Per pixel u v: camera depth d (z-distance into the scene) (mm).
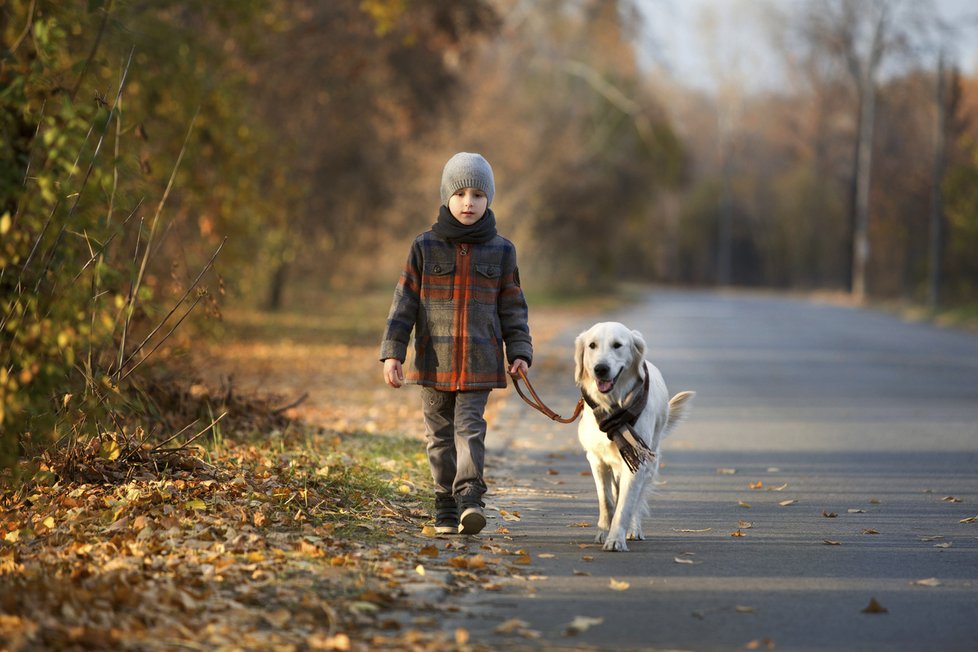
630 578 7906
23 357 8250
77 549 7648
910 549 8969
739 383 23391
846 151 96125
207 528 8195
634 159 67000
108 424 10992
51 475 9102
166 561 7379
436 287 8961
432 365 8945
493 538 9102
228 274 22281
